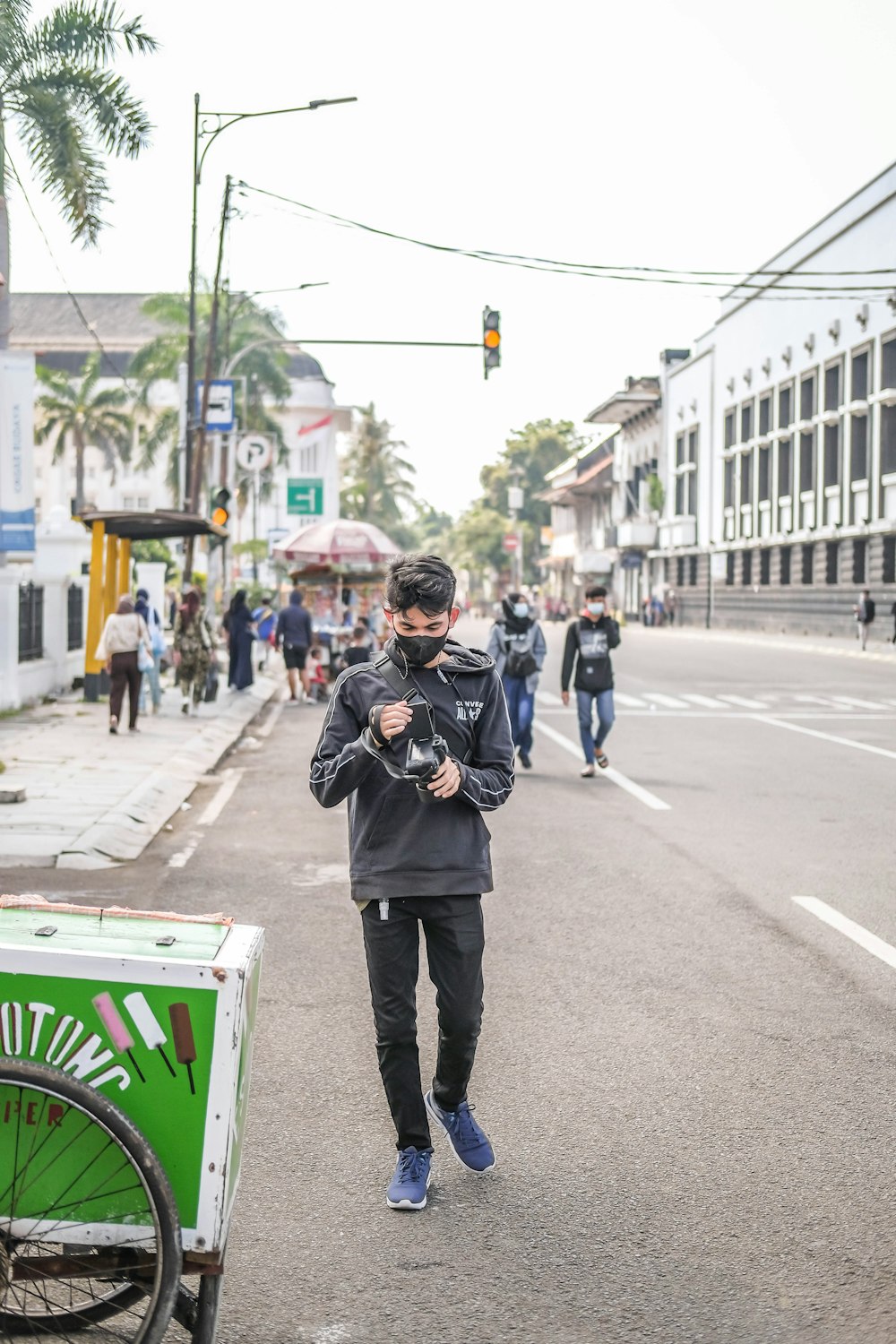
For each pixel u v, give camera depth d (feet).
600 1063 18.13
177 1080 10.03
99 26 60.85
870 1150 15.25
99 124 61.11
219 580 112.06
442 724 13.38
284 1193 14.12
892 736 59.77
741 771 48.21
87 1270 10.13
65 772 44.52
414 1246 12.96
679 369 225.76
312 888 29.01
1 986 10.01
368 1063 18.11
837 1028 19.58
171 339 165.27
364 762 12.74
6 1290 10.30
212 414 92.53
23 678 68.28
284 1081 17.42
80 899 27.43
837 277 156.66
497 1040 19.04
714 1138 15.60
